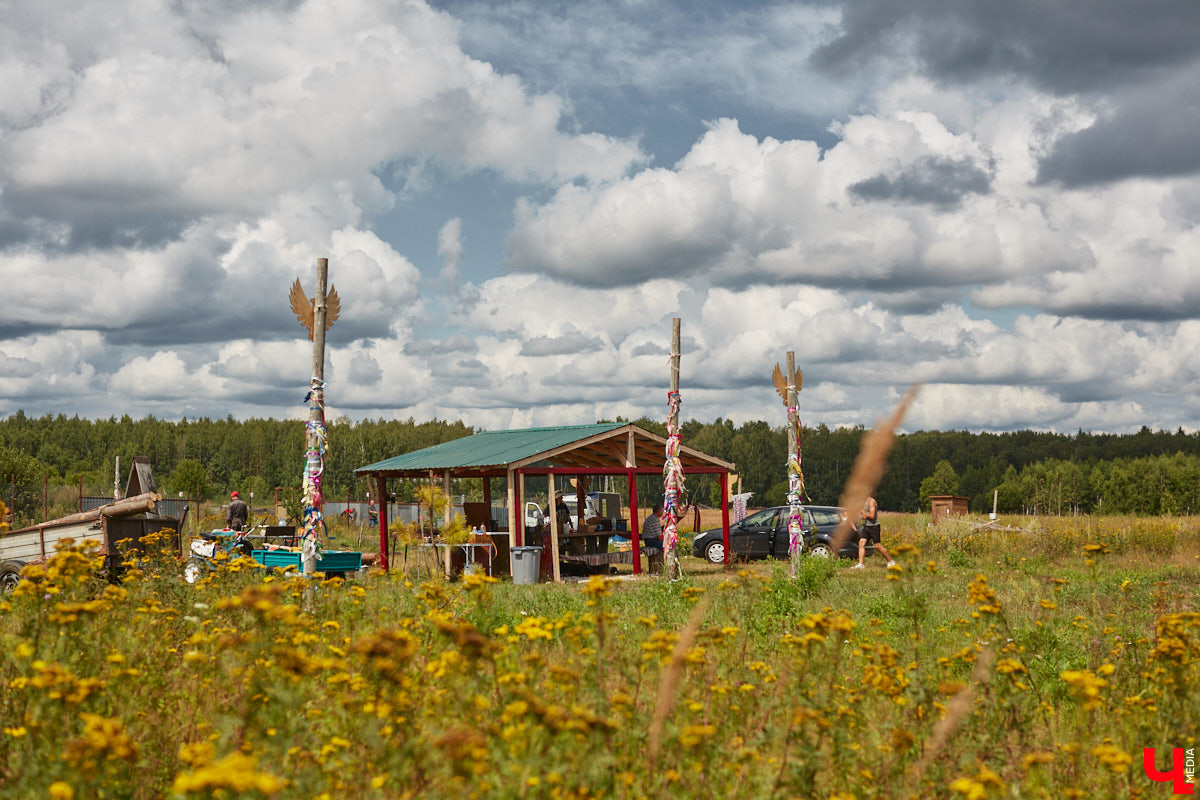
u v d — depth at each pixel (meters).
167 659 5.61
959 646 7.52
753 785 4.13
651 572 23.03
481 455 22.38
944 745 4.76
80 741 3.53
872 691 5.85
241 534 19.38
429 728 3.97
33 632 5.14
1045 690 6.83
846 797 4.10
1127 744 5.25
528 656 4.51
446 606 7.29
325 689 4.81
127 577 8.12
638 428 22.64
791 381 19.98
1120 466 113.56
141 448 145.50
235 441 145.75
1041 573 19.16
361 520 41.34
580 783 3.61
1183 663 5.46
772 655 7.72
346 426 151.75
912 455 143.00
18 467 43.19
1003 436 156.00
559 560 21.92
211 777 2.67
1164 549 25.20
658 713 3.13
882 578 18.50
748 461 136.88
